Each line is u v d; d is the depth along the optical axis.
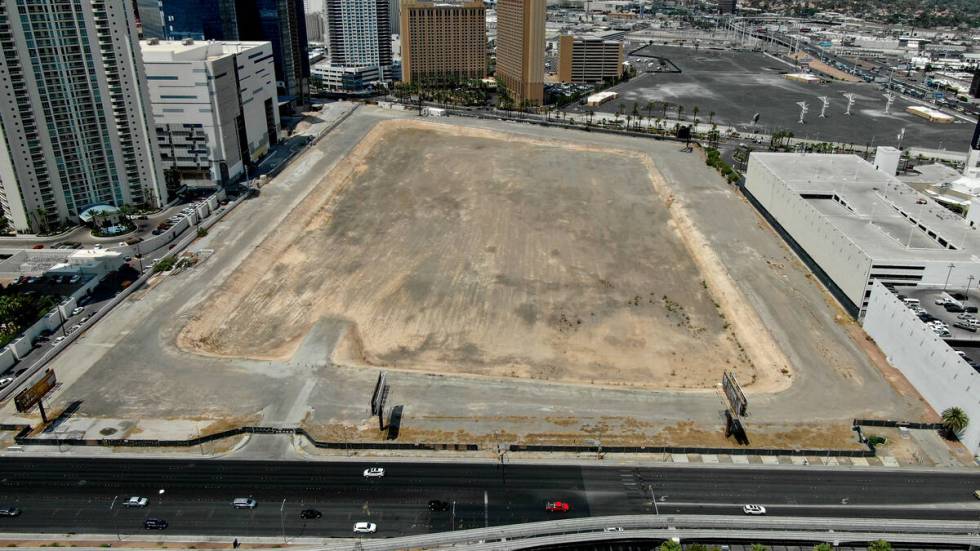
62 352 145.88
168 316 162.25
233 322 166.38
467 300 177.25
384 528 99.75
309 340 155.62
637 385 141.25
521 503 104.75
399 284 185.25
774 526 98.44
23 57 187.62
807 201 193.50
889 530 98.25
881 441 118.44
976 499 106.44
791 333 156.12
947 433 120.50
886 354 146.88
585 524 98.50
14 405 127.94
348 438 119.38
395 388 134.38
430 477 110.19
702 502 105.06
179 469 112.00
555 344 158.38
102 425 122.38
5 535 98.75
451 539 96.38
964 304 145.62
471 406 128.88
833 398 132.00
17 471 111.38
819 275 182.75
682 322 167.25
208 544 97.25
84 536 98.81
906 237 170.00
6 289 170.25
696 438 119.62
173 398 131.00
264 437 119.88
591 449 115.81
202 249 199.00
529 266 195.50
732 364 150.12
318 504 104.56
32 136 195.88
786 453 115.12
